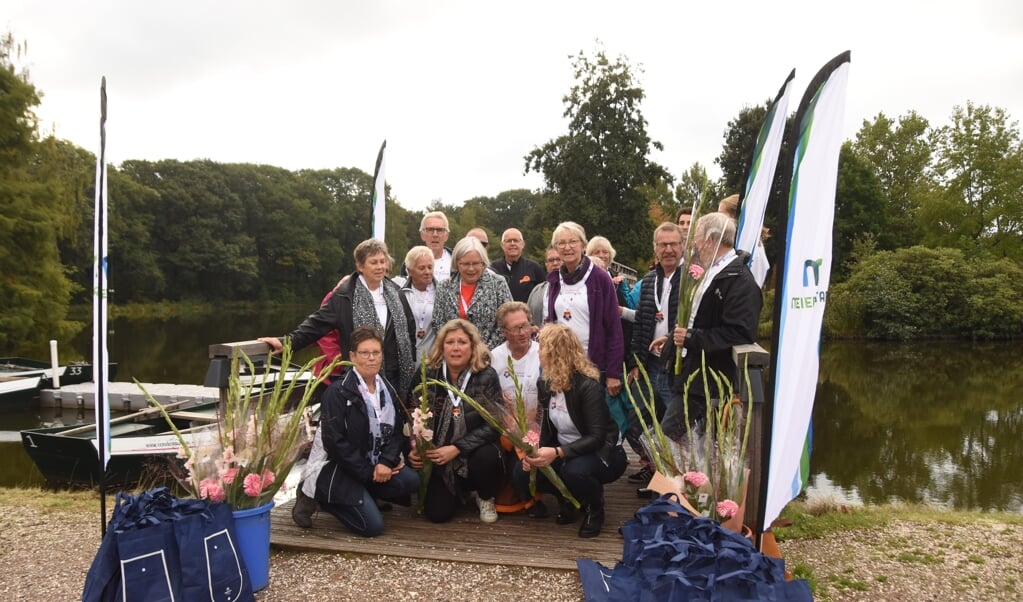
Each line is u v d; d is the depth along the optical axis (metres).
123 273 53.59
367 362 3.68
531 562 3.36
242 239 61.78
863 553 4.06
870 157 45.69
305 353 18.09
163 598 2.57
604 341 4.23
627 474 4.78
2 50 23.55
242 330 38.91
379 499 3.99
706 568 2.37
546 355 3.72
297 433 3.19
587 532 3.68
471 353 3.88
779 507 2.82
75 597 3.28
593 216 32.00
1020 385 17.52
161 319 47.91
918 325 28.95
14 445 10.44
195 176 60.97
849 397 15.85
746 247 4.61
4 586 3.41
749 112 38.25
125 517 2.64
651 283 4.32
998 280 29.31
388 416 3.80
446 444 3.88
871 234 36.12
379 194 6.44
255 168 69.06
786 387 2.78
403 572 3.32
